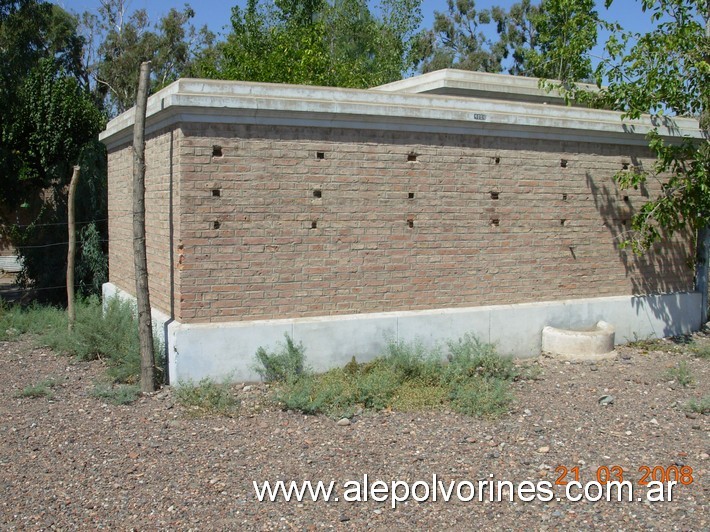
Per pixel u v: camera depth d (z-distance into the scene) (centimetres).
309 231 951
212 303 906
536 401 881
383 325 988
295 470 654
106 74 3931
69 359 1075
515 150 1094
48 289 1575
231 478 634
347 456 689
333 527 549
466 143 1051
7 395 888
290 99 914
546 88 1283
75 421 786
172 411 817
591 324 1175
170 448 705
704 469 676
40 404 852
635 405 876
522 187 1104
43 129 1734
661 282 1283
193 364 889
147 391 884
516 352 1099
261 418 797
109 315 1099
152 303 1042
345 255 974
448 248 1046
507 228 1095
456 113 1017
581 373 1024
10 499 592
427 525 556
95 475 641
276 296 938
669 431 782
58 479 632
